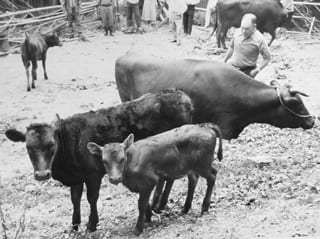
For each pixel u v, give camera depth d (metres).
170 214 8.35
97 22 20.52
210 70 9.30
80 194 8.40
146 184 7.89
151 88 9.44
